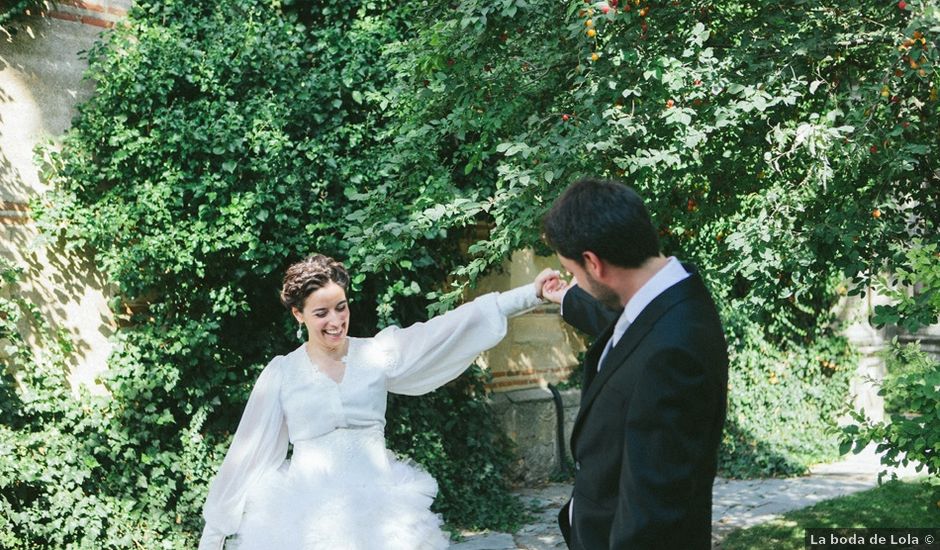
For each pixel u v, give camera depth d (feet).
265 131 20.65
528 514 23.76
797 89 14.83
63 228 19.47
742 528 21.58
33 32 19.44
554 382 28.99
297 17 23.18
